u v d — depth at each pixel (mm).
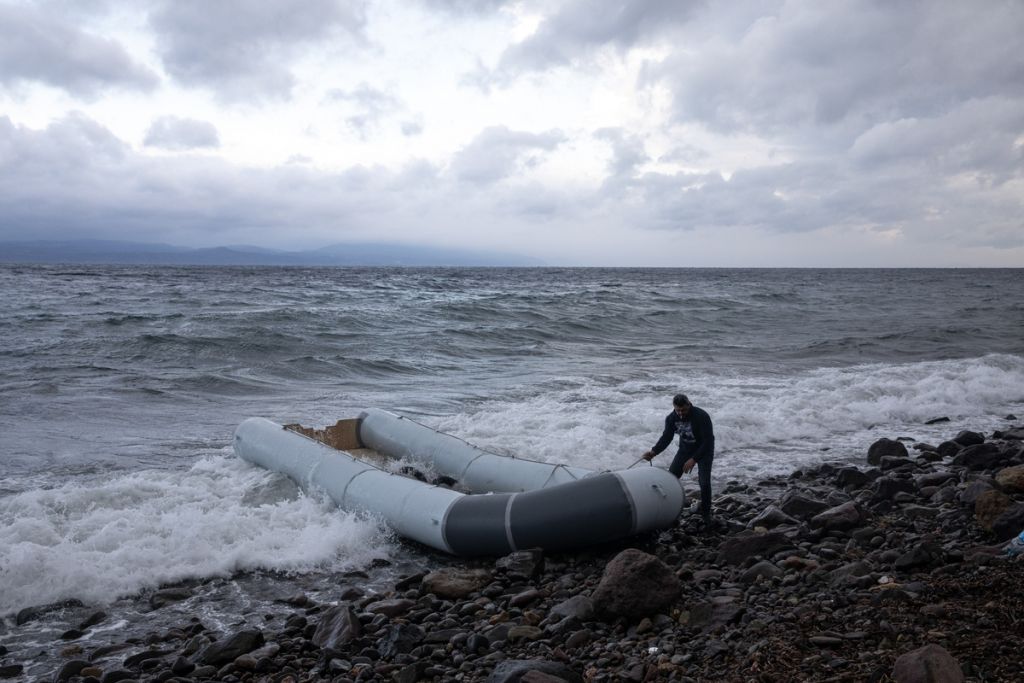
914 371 19734
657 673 4645
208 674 5203
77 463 10812
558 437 11773
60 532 7543
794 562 6570
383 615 6090
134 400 15539
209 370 19188
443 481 9484
